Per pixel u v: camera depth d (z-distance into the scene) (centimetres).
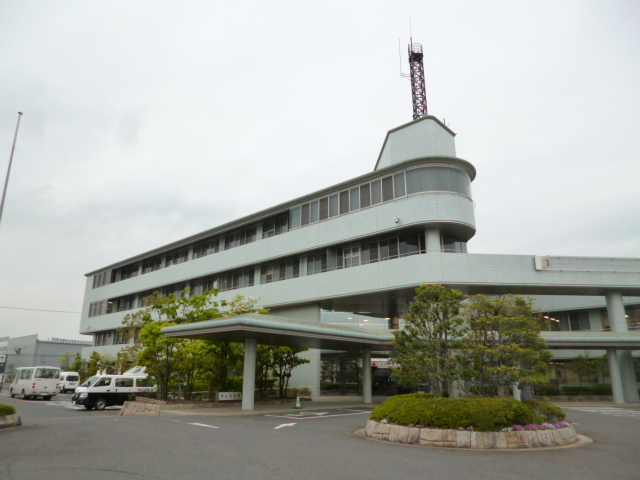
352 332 2181
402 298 2988
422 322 1423
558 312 3609
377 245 2934
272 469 795
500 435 1062
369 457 915
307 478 737
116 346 4894
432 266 2589
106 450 964
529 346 1451
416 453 970
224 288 3938
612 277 2684
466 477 760
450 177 2722
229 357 2391
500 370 1349
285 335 1956
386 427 1166
